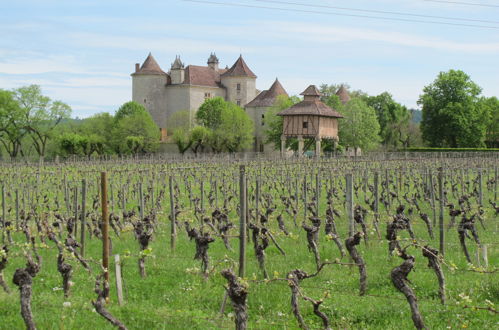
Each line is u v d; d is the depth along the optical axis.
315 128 75.19
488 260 15.16
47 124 101.31
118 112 104.12
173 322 10.51
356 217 17.31
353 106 87.94
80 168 54.28
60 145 97.12
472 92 92.19
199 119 106.31
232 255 16.31
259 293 11.84
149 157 85.62
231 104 106.00
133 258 15.73
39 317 10.65
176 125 111.44
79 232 22.06
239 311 9.70
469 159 54.06
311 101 77.31
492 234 19.45
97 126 103.62
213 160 61.47
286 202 25.84
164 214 25.95
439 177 15.93
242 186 13.47
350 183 15.45
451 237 18.64
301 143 75.81
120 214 25.38
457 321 10.30
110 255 16.59
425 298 11.73
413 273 13.50
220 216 20.67
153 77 117.44
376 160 52.03
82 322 10.43
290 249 17.08
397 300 11.51
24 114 96.94
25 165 58.97
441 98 92.19
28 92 97.44
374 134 88.81
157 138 99.81
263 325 10.27
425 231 19.92
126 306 11.34
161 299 12.00
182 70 118.25
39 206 29.22
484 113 95.81
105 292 11.48
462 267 14.38
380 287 12.53
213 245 17.97
